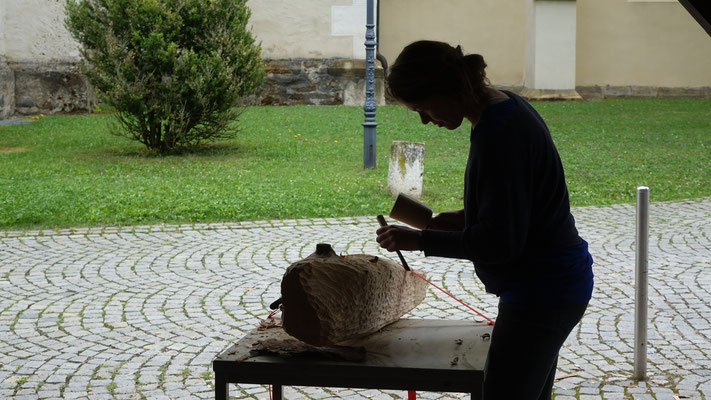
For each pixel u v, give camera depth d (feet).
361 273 8.43
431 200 34.96
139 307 20.18
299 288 8.07
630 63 87.20
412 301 9.93
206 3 46.93
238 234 28.58
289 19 74.64
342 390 14.89
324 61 75.36
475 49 85.81
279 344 8.47
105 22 46.42
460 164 44.80
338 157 46.98
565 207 8.09
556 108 74.43
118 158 46.34
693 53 87.10
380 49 84.94
